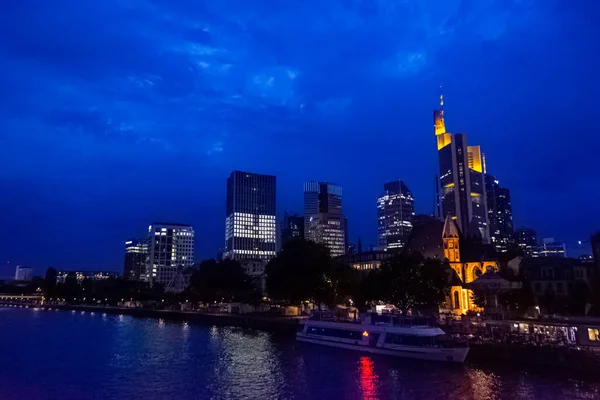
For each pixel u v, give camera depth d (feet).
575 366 223.71
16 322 632.38
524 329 287.48
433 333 277.64
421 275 395.14
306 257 498.28
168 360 297.33
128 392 216.33
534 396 194.08
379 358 286.87
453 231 617.62
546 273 493.36
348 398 201.16
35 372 261.65
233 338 415.44
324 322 355.15
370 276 440.04
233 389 219.82
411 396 200.85
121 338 422.82
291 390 216.33
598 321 321.11
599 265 460.55
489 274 409.69
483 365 253.44
